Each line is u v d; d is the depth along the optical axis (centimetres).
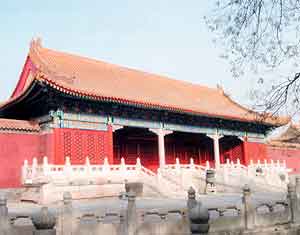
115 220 1720
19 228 1531
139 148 4731
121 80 4400
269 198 2720
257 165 4478
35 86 3064
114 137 4462
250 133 5203
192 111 4053
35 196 2802
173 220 1567
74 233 1435
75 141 3334
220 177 3647
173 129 4181
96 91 3394
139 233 1491
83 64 4350
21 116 3741
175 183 3516
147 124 3931
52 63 3866
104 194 3094
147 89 4456
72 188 2891
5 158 3147
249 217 1747
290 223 1914
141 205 2419
